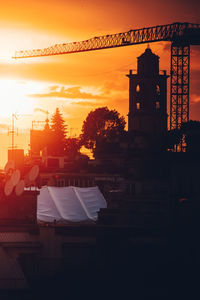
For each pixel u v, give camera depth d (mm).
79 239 72562
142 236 71125
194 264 68375
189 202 71375
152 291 68188
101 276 70625
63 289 70188
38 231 73750
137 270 69875
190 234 69688
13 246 73000
